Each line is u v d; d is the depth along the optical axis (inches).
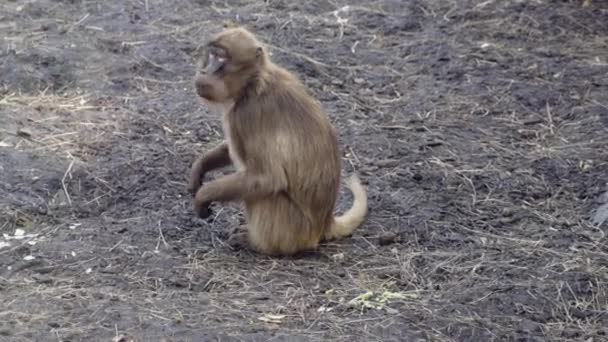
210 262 580.1
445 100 834.2
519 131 786.8
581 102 832.3
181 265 573.0
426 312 535.2
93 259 574.6
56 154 702.5
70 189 660.7
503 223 647.8
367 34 958.4
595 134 780.0
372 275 576.7
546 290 561.0
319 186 583.5
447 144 757.3
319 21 984.3
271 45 919.7
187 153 721.0
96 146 721.0
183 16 976.3
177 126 764.6
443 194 681.6
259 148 565.3
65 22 946.1
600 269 585.9
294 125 569.9
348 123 784.3
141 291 543.5
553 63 904.9
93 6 986.7
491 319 533.6
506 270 582.9
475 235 629.9
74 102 793.6
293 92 576.7
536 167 727.1
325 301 543.2
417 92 847.7
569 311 545.3
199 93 565.3
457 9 1016.2
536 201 681.6
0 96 794.8
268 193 569.9
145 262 573.3
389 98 836.6
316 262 588.7
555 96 841.5
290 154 567.5
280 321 518.0
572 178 712.4
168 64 872.3
